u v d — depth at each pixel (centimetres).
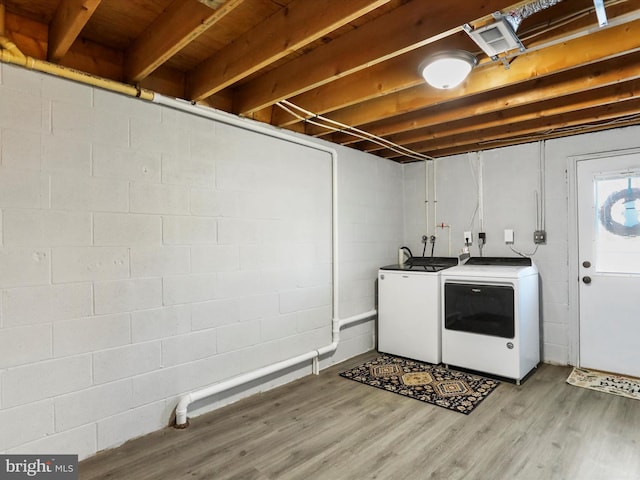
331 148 363
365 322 415
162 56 200
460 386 313
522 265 372
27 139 192
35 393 194
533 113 299
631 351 330
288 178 326
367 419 258
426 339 372
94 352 214
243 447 223
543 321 374
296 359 323
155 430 240
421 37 185
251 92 275
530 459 210
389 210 450
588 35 206
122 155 226
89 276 212
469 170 423
